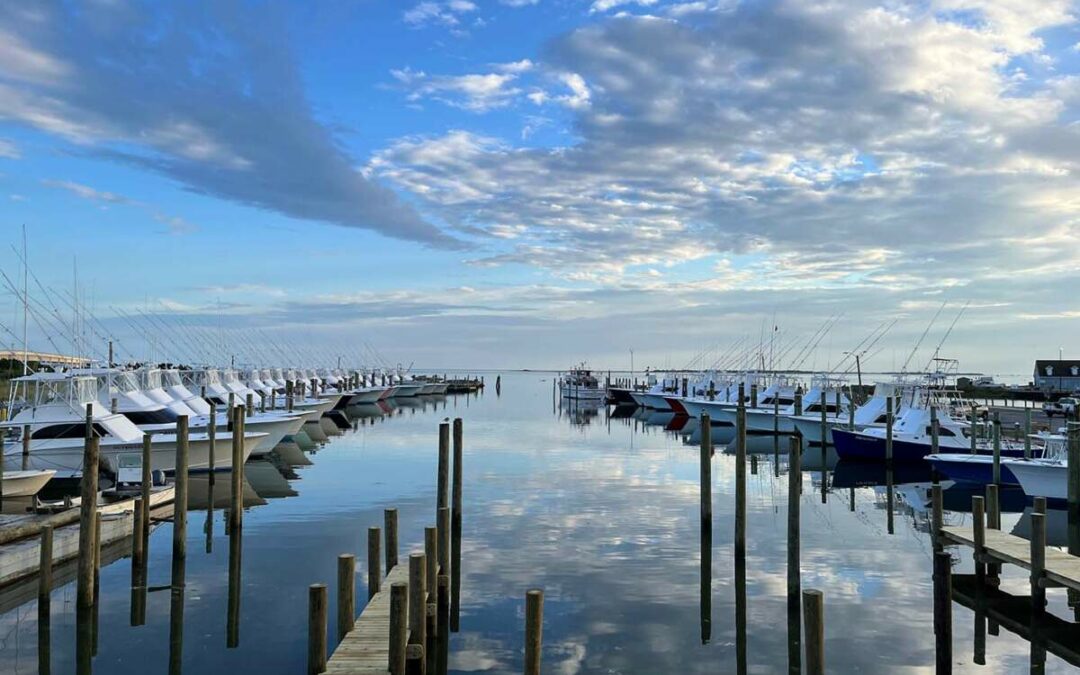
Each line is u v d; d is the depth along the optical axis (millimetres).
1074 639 15492
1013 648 15023
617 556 21078
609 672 13664
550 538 23094
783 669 13844
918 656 14375
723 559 21047
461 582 18641
